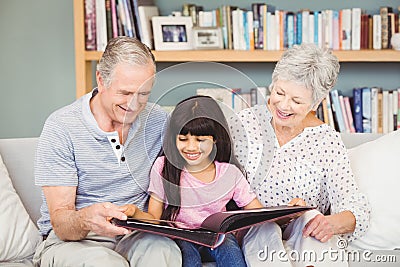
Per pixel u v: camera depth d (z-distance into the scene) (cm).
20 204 260
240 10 401
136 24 396
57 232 240
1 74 435
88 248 225
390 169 268
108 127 249
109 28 394
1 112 437
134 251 226
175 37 401
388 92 409
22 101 437
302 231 239
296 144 262
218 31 398
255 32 399
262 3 429
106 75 239
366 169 271
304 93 249
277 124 259
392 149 273
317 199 265
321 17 400
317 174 261
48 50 434
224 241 233
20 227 254
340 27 400
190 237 214
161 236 227
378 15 400
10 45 433
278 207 227
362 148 281
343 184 260
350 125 408
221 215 218
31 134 439
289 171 259
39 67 435
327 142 264
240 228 217
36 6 431
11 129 438
